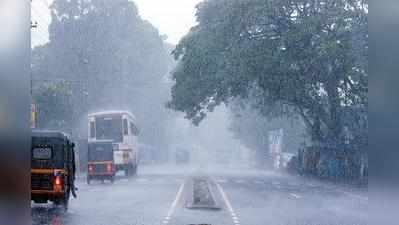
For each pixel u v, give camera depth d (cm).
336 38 5803
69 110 8138
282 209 2992
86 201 3544
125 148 6506
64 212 2788
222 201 3559
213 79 7138
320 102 6806
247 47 6412
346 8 5772
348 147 6300
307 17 6038
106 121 6500
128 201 3538
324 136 7306
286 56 6253
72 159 3014
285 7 6228
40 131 2706
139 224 2267
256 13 6253
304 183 6150
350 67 5734
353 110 6266
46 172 2684
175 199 3697
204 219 2462
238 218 2506
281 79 6347
